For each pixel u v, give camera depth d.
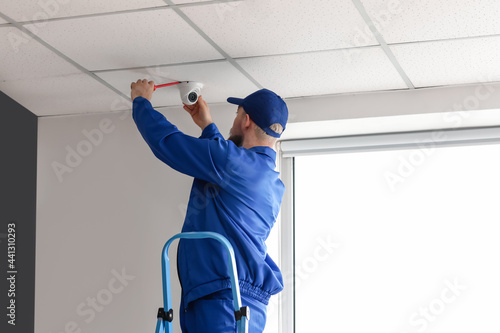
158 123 2.51
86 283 3.84
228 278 2.37
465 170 3.81
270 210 2.58
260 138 2.66
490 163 3.77
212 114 3.75
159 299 3.71
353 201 4.00
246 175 2.47
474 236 3.76
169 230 3.75
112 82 3.39
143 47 2.90
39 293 3.90
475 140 3.69
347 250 3.98
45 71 3.21
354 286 3.94
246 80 3.35
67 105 3.80
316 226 4.05
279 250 4.02
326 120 3.60
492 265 3.72
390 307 3.87
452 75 3.27
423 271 3.83
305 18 2.60
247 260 2.42
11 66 3.15
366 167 4.00
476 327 3.71
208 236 2.32
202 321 2.36
